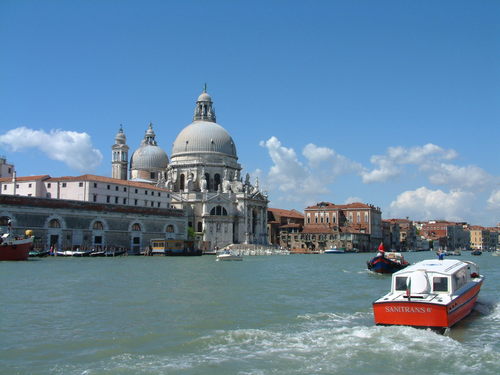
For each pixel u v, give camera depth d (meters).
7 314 36.06
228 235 177.38
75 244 121.25
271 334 29.80
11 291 47.91
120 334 30.11
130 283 55.94
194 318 34.88
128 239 134.12
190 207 178.00
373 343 27.69
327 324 33.12
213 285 54.78
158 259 113.00
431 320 30.61
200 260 111.50
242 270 78.94
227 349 26.80
